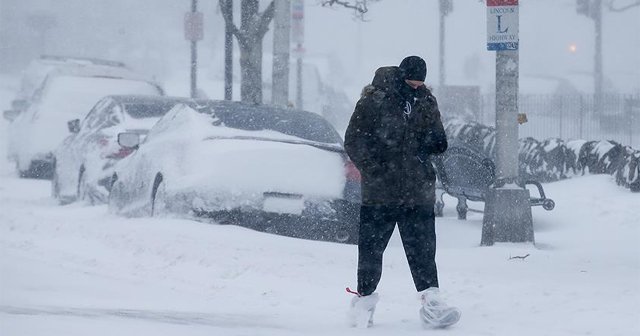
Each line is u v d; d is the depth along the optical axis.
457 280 19.59
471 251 24.78
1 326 14.16
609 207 32.00
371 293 15.39
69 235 25.64
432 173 15.45
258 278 19.83
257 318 15.91
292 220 24.61
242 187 24.50
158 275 20.50
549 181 41.34
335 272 20.39
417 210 15.35
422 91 15.41
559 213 32.12
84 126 38.41
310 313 16.55
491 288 18.48
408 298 17.92
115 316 15.52
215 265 20.84
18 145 53.06
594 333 14.59
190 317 15.77
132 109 36.66
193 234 23.41
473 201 35.78
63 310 15.99
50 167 50.81
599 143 39.56
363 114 15.25
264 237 23.61
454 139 44.66
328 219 24.72
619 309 16.05
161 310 16.45
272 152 24.78
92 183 34.78
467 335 14.70
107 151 34.88
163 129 27.97
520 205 26.56
